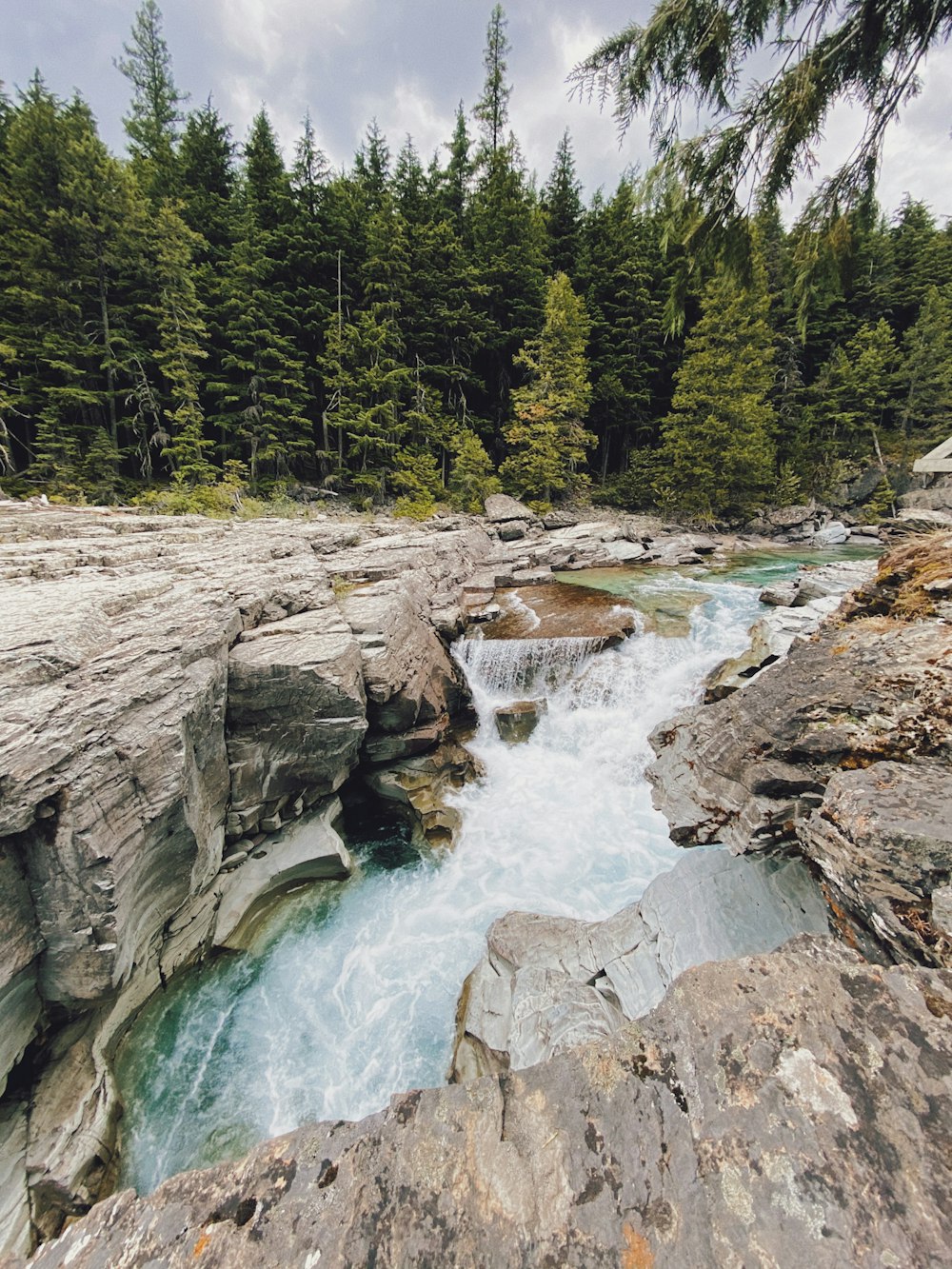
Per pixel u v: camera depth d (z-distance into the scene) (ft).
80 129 86.33
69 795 15.55
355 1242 6.12
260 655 26.37
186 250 87.56
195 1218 6.59
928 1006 7.19
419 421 97.50
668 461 109.29
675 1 14.47
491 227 109.81
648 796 32.32
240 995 22.79
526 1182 6.43
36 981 15.97
